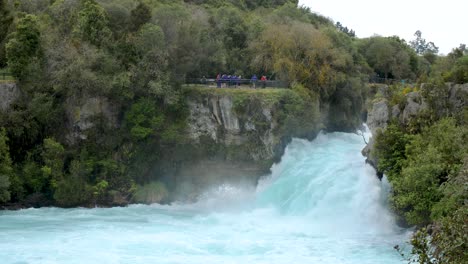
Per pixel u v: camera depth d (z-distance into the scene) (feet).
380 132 165.17
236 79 236.43
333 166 198.49
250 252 140.36
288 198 194.08
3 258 130.21
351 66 282.56
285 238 154.92
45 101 206.69
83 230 161.68
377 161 172.86
